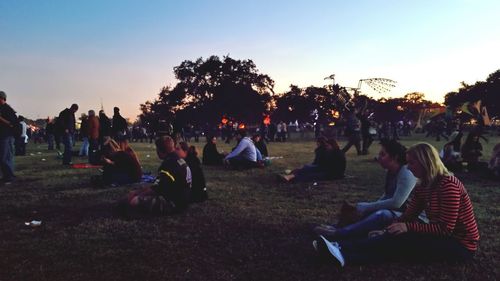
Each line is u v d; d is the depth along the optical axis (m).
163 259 4.77
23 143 19.64
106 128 15.37
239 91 87.06
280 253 4.94
